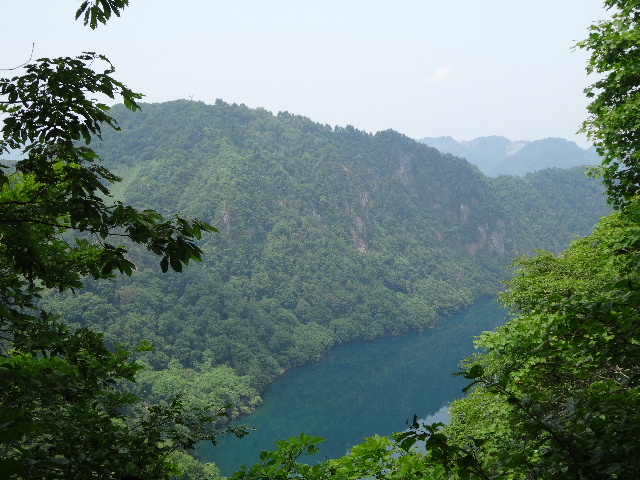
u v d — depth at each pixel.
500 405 14.02
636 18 13.23
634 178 12.78
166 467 5.54
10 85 5.29
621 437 3.42
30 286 6.65
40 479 4.44
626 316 4.13
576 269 20.92
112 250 4.91
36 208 5.20
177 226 4.85
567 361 7.04
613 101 13.99
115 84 5.63
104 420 5.59
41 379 5.56
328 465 5.82
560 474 3.49
